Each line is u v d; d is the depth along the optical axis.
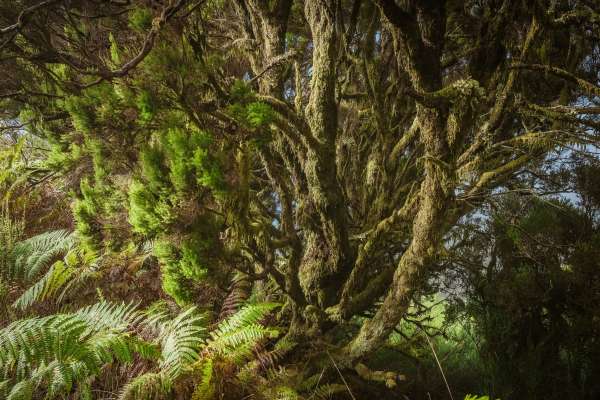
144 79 1.79
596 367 3.09
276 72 2.38
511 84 2.02
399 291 2.12
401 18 1.59
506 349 3.46
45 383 2.05
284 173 3.07
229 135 1.98
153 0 1.80
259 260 2.39
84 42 2.33
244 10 2.53
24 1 2.18
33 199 3.69
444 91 1.67
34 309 2.70
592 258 3.09
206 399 2.05
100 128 1.98
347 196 3.16
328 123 2.23
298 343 2.58
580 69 2.81
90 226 2.41
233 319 2.31
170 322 2.27
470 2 2.71
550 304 3.36
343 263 2.51
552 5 2.08
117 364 2.37
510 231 3.22
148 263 3.02
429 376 3.45
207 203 1.92
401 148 2.94
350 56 2.86
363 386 2.77
